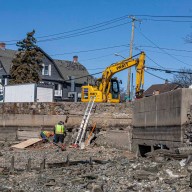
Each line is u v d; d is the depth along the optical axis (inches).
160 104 767.1
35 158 850.1
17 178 586.9
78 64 2760.8
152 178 501.0
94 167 650.2
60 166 697.0
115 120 1187.3
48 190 495.8
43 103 1255.5
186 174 502.3
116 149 1032.2
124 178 523.8
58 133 1087.0
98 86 1349.7
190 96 657.6
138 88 1251.2
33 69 1999.3
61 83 2504.9
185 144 644.7
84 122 1171.3
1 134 1288.1
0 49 2474.2
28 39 2018.9
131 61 1293.1
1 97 1851.6
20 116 1272.1
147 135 851.4
